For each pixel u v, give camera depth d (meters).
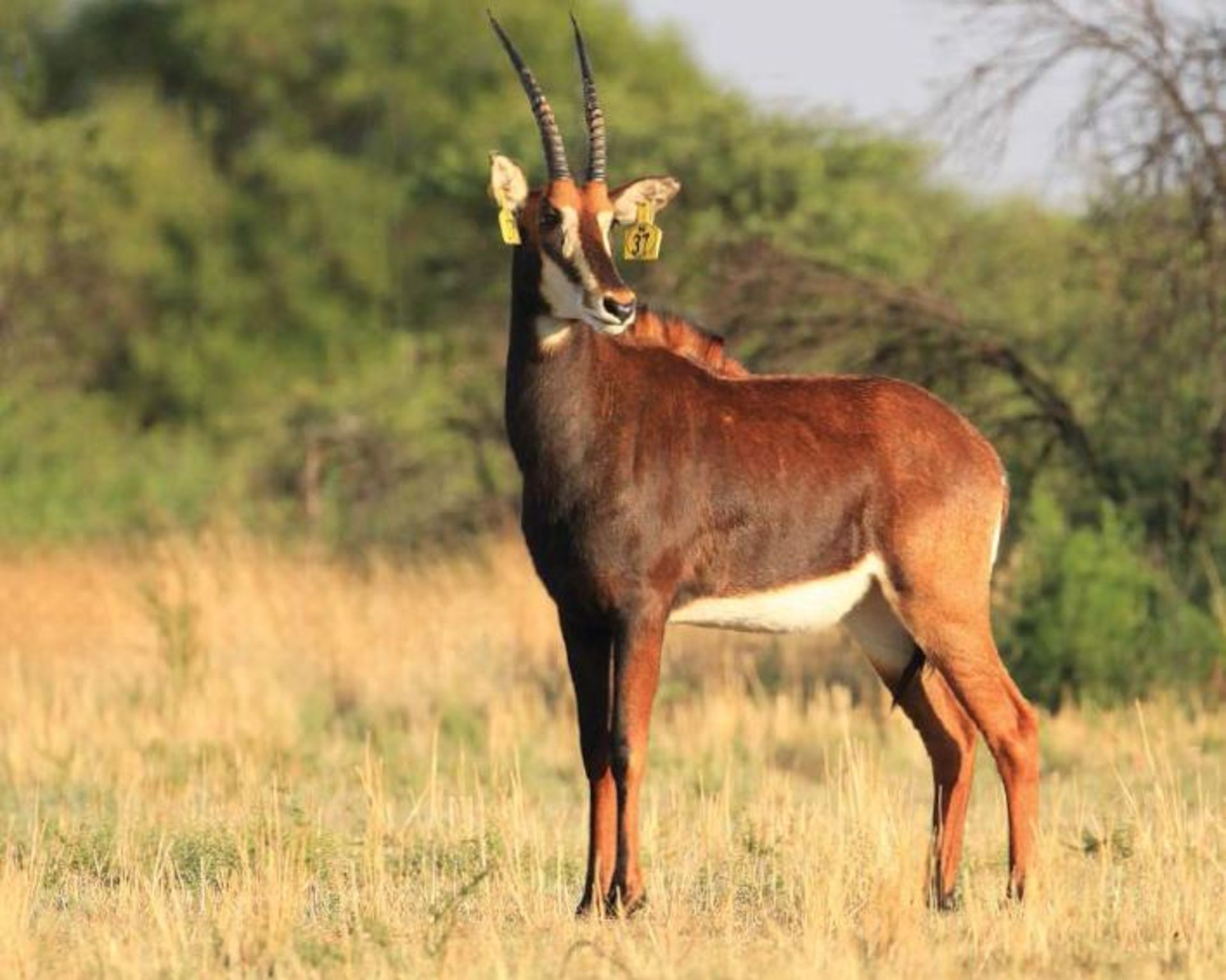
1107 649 46.53
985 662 27.72
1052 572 47.91
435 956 23.20
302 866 26.66
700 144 76.44
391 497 82.06
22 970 23.25
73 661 53.97
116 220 116.31
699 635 53.72
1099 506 52.16
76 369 104.25
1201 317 50.19
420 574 67.31
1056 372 56.38
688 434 27.30
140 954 23.50
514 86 120.38
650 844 29.92
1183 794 36.44
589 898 26.84
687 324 28.97
